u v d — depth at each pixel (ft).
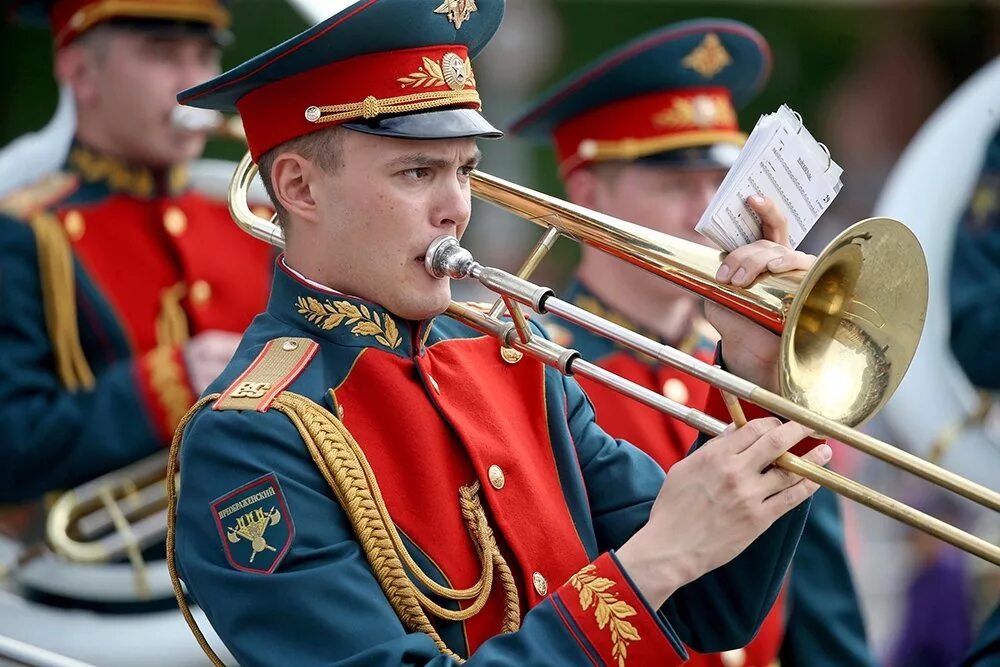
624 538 29.30
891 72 84.17
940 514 66.39
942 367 51.88
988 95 52.42
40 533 48.29
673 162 45.73
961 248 52.01
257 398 27.22
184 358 46.83
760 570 28.27
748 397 26.30
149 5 48.16
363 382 27.68
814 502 44.04
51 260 48.24
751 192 27.27
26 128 69.56
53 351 47.96
